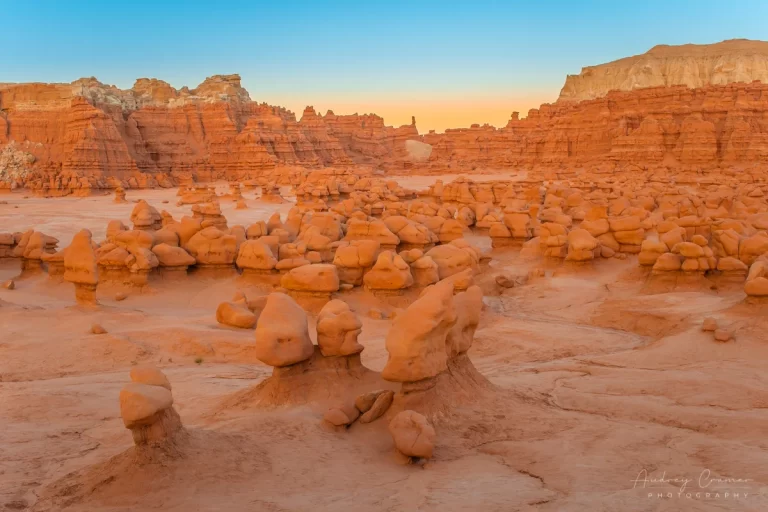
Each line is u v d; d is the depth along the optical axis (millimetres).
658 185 57312
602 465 8148
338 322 11656
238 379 13828
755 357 14953
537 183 59781
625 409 11195
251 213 52656
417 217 31797
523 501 6906
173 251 23516
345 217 33969
